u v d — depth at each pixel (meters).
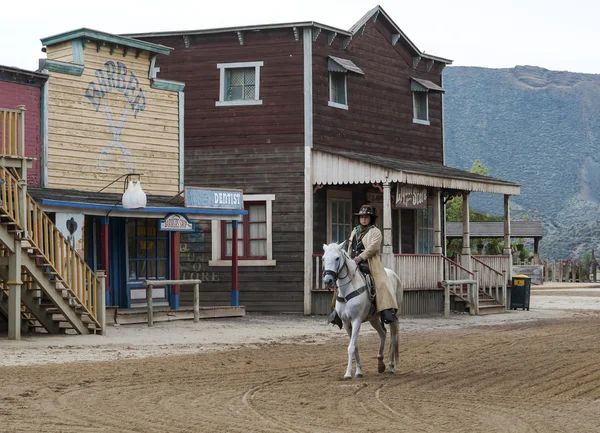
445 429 10.73
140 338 21.47
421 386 14.30
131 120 27.83
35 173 25.22
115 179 27.28
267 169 30.95
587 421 11.40
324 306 30.14
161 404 12.20
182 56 31.92
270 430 10.50
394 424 10.99
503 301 33.78
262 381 14.62
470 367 16.84
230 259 31.28
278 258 30.73
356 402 12.60
